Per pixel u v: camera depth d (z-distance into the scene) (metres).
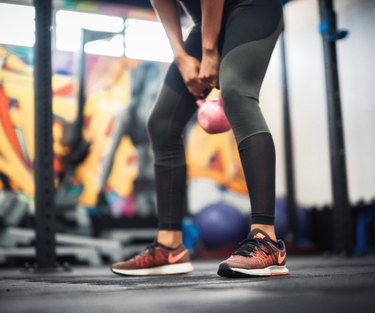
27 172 3.89
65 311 0.65
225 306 0.67
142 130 4.27
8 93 3.91
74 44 4.08
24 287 1.08
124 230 4.09
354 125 4.19
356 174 4.17
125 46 4.26
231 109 1.30
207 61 1.37
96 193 4.05
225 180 4.51
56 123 3.98
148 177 4.24
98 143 4.12
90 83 4.13
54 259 2.16
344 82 4.29
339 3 4.31
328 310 0.61
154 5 1.52
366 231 3.94
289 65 4.83
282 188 4.68
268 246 1.25
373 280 0.98
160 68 4.38
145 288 0.98
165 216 1.57
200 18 1.50
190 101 1.55
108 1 2.81
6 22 3.94
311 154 4.61
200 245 4.11
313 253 4.22
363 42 4.11
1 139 3.86
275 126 4.75
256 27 1.31
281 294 0.78
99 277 1.51
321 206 4.50
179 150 1.58
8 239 3.75
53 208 2.17
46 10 2.22
